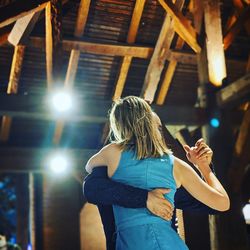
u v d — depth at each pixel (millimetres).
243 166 7086
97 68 8984
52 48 7023
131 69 9117
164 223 1766
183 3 7637
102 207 1922
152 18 8398
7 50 8227
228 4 8648
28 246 10930
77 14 8039
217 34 7219
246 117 7074
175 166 1881
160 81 9578
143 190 1764
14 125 9820
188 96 10141
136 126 1853
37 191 10633
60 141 10289
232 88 6980
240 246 6797
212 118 7320
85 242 10539
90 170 1914
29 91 9172
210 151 2027
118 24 8375
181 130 7703
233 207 6969
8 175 13555
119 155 1840
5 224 13242
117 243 1762
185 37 7445
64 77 8945
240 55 9461
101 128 9531
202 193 1864
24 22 6242
